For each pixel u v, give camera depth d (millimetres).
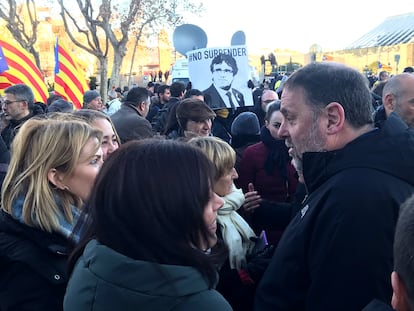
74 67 8117
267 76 17609
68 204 1729
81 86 8266
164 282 1069
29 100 4988
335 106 1546
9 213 1642
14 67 6910
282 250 1579
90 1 17750
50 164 1703
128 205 1127
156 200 1118
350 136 1563
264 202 2734
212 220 1225
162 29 21719
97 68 31797
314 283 1433
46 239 1581
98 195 1192
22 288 1535
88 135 1800
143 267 1081
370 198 1382
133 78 32312
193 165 1176
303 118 1591
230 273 2146
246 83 5516
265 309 1574
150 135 3781
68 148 1733
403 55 37312
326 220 1431
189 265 1119
